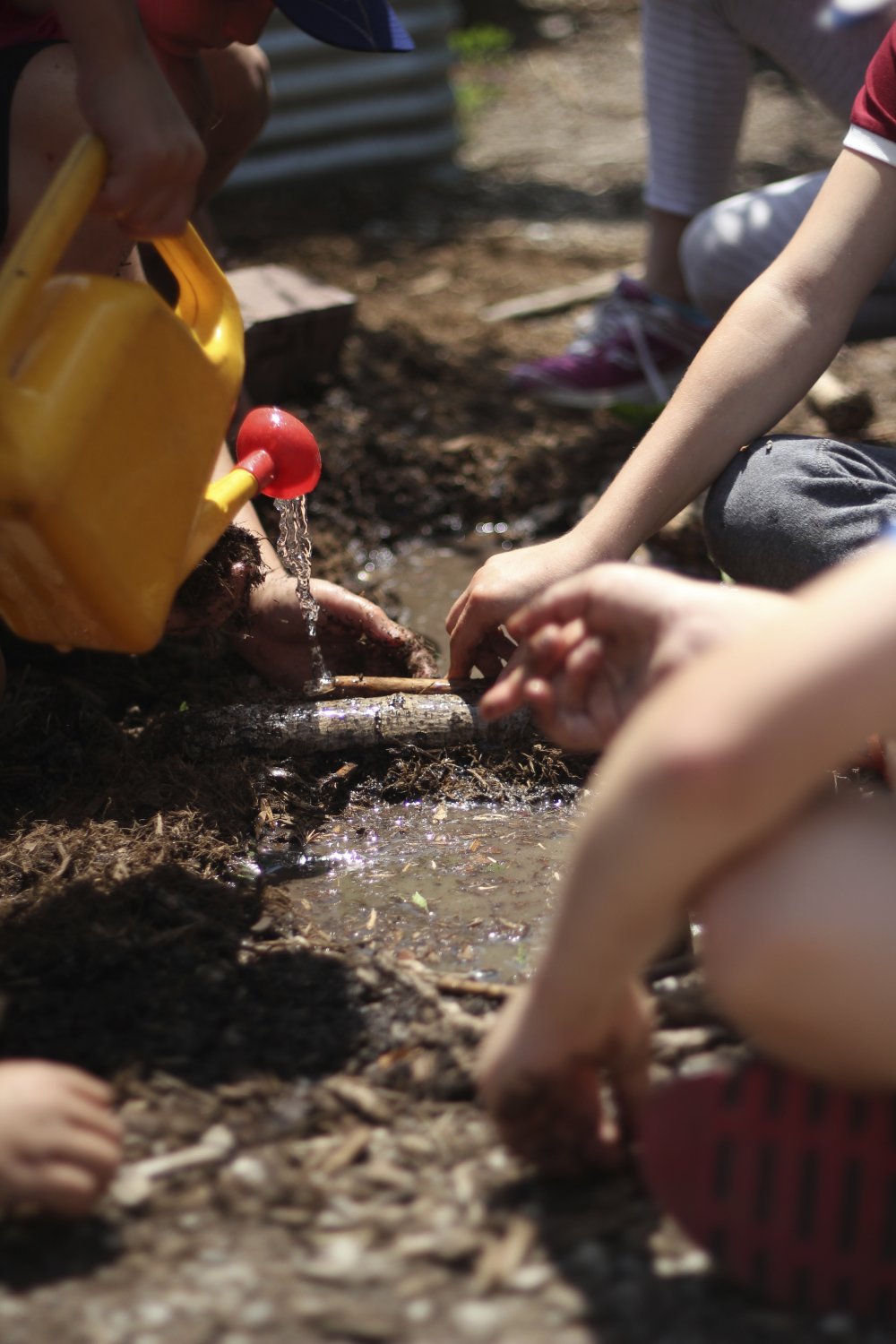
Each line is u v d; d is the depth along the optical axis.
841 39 2.26
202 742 1.76
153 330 1.22
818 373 1.58
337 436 2.67
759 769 0.84
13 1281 0.97
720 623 1.02
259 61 2.19
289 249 4.19
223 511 1.46
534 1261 0.99
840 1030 0.90
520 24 7.53
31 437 1.11
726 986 0.91
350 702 1.79
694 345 2.88
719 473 1.62
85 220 1.52
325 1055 1.22
